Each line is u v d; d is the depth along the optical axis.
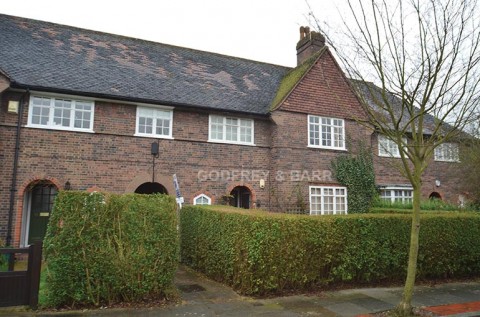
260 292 7.20
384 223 8.44
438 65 6.17
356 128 16.80
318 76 16.41
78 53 14.16
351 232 8.06
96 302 6.26
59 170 11.72
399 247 8.49
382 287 8.12
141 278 6.55
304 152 15.42
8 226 10.80
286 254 7.38
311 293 7.46
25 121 11.50
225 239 8.05
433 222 8.95
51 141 11.73
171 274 6.80
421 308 6.42
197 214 9.86
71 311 5.96
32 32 14.18
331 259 7.82
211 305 6.54
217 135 14.58
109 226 6.45
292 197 14.81
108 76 13.52
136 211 6.68
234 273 7.63
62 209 6.23
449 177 19.28
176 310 6.20
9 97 11.32
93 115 12.48
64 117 12.16
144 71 14.86
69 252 6.14
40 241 6.17
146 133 13.32
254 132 15.20
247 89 16.70
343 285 8.03
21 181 11.18
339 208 15.78
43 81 11.73
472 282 8.91
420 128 6.49
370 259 8.13
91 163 12.20
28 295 6.01
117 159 12.62
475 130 12.48
